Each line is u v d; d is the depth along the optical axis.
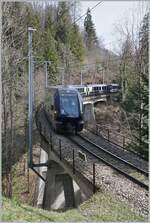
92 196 12.73
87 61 87.38
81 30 89.62
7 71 21.88
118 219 10.34
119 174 15.27
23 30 25.41
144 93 25.72
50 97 29.52
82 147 21.48
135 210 11.12
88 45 92.12
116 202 11.90
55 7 55.84
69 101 26.22
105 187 13.38
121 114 42.25
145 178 14.80
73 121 25.88
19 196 26.84
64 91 26.70
